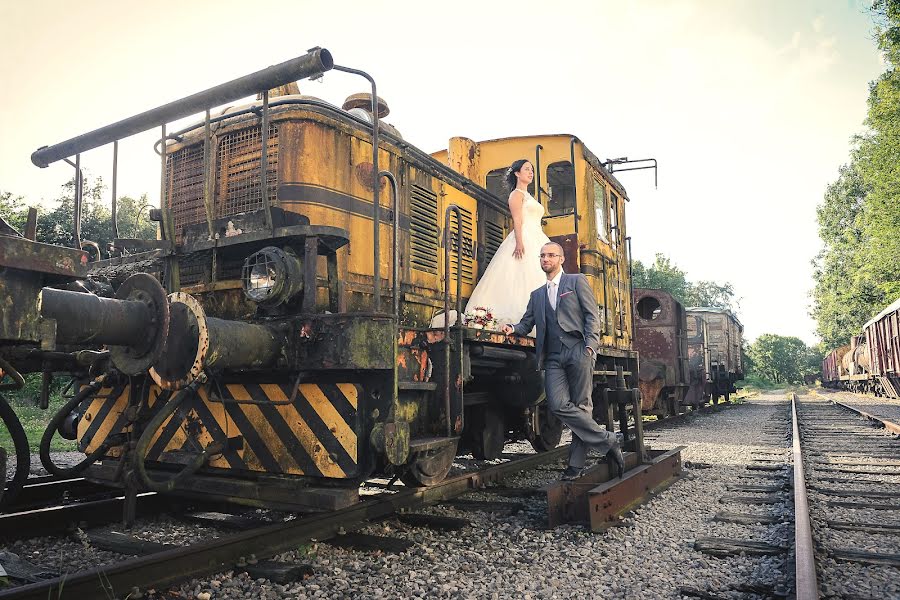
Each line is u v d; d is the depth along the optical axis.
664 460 5.60
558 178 7.47
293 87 4.58
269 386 3.74
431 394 4.08
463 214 5.82
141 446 3.17
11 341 2.22
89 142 3.99
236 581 2.75
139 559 2.60
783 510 4.48
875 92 22.08
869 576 3.09
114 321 2.83
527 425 5.67
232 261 3.96
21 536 3.45
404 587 2.77
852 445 8.61
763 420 13.62
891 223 22.45
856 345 30.69
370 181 4.44
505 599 2.71
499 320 5.23
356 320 3.31
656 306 14.95
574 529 3.84
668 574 3.08
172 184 4.51
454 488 4.72
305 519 3.35
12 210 15.67
